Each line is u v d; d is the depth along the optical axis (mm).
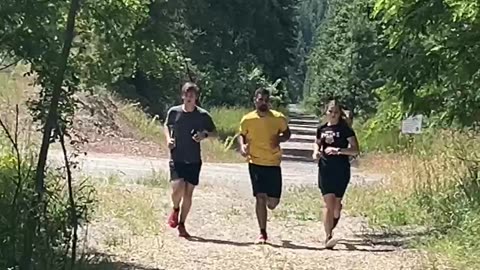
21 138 12852
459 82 12508
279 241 11930
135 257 10039
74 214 8344
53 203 9047
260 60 57750
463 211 12297
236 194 17188
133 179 17609
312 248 11445
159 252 10453
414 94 13586
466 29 12062
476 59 12203
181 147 11883
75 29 8188
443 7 12039
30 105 8039
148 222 12266
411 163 18250
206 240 11672
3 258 7578
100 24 8422
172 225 12180
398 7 12383
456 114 13508
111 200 13320
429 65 12898
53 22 7828
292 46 62531
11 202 7930
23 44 7750
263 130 11664
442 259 10117
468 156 16234
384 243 11891
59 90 7734
